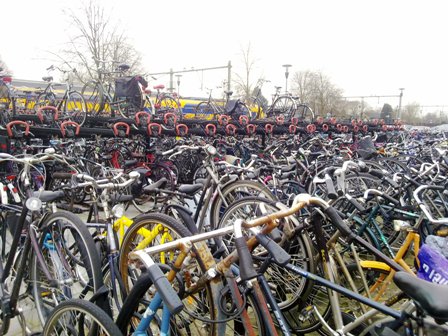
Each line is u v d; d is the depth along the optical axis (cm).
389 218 286
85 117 674
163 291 126
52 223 221
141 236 233
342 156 622
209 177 359
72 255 217
